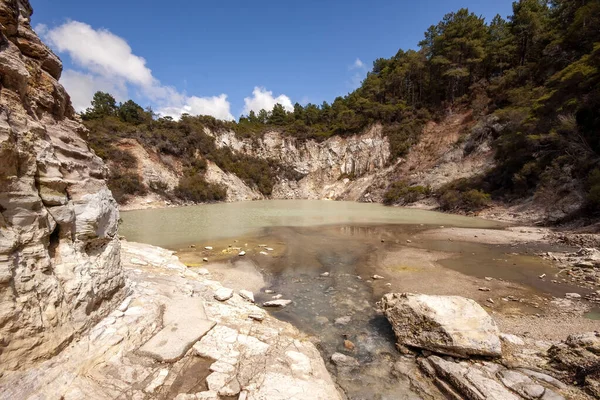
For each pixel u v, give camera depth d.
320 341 6.52
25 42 4.77
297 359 5.29
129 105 50.44
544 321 7.10
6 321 3.34
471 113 47.84
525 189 27.64
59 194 4.71
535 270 11.32
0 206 3.54
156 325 5.64
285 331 6.72
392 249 14.88
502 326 6.84
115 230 6.17
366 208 37.62
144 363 4.60
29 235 3.88
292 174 63.25
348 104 70.44
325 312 7.99
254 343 5.64
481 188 32.25
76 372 3.93
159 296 6.81
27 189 3.94
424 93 59.06
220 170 50.28
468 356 5.44
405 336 6.21
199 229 20.28
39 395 3.39
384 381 5.17
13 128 3.85
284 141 65.75
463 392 4.62
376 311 8.04
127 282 6.59
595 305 8.04
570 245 15.12
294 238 17.55
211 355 5.05
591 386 4.23
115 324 5.20
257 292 9.40
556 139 24.06
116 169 34.69
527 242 16.30
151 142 41.59
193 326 5.80
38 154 4.35
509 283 9.90
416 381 5.16
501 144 32.16
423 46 61.97
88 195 5.38
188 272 10.09
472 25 50.97
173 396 4.09
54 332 3.99
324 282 10.30
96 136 35.84
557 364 5.01
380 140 56.28
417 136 52.41
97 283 5.15
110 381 4.06
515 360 5.27
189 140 47.84
